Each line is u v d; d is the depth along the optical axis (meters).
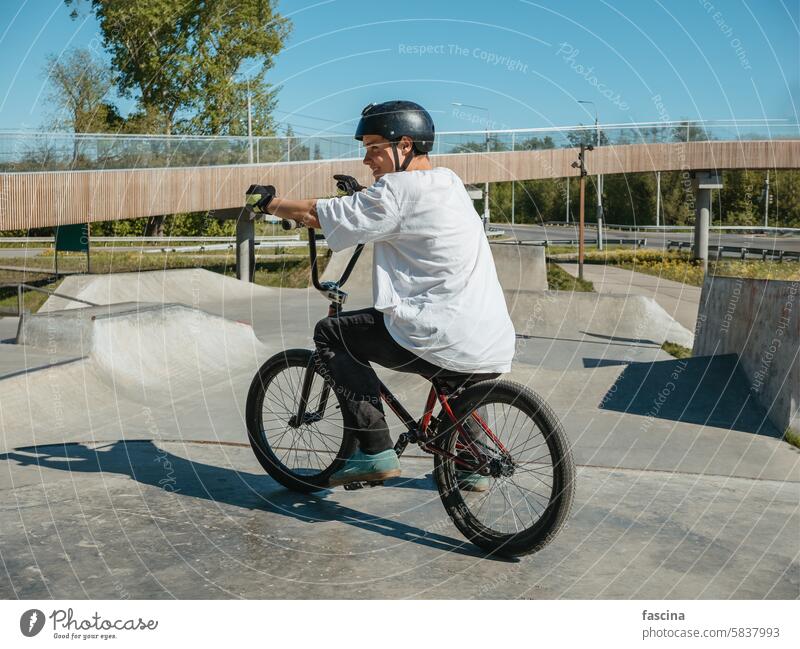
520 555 2.44
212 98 27.00
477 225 2.62
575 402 7.11
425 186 2.51
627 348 12.30
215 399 7.60
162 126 26.56
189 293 18.89
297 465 3.37
